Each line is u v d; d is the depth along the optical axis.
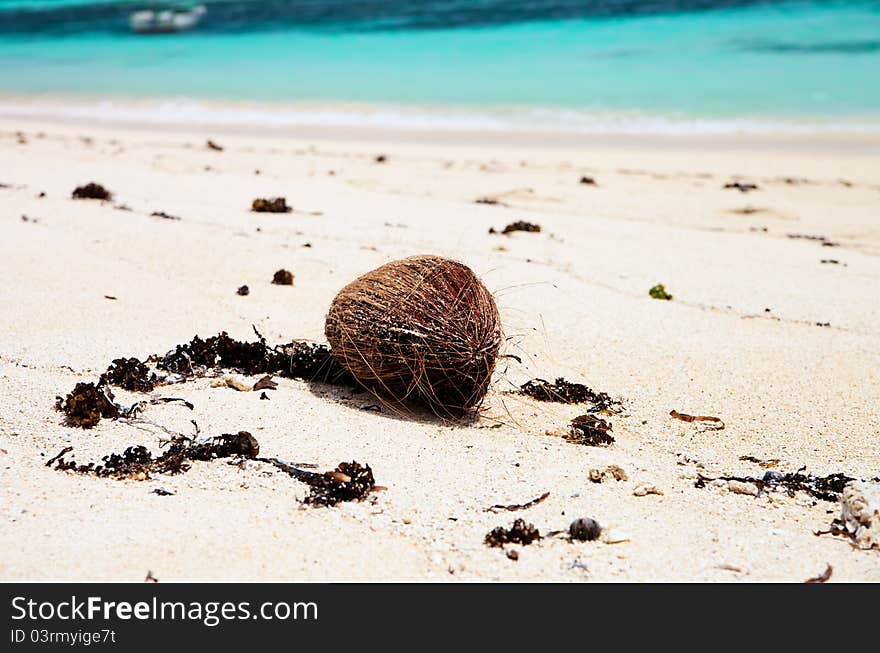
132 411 6.02
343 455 5.56
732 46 32.00
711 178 16.97
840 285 10.06
